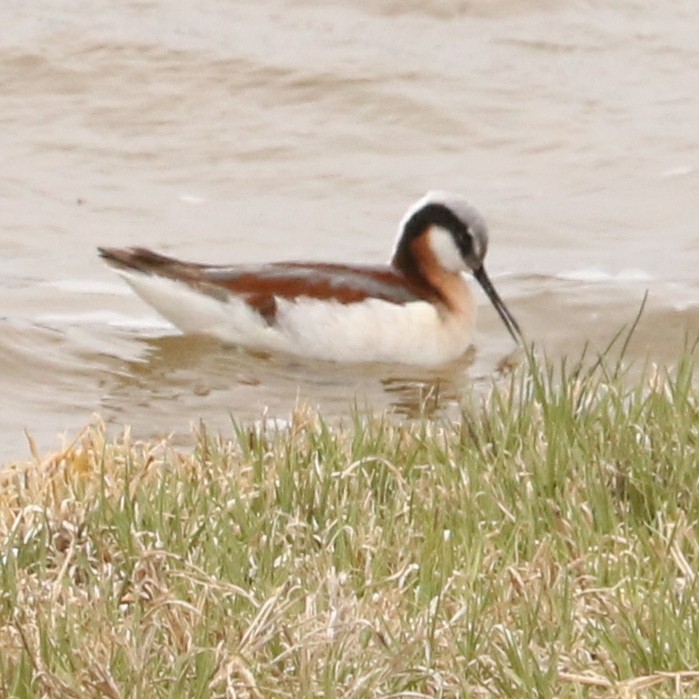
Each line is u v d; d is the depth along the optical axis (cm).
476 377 1452
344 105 2105
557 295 1617
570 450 891
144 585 753
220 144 2014
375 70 2164
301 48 2219
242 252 1753
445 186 1931
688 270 1688
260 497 864
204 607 729
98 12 2291
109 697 652
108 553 796
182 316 1508
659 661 680
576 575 769
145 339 1513
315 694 662
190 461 938
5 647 695
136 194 1891
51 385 1380
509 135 2056
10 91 2105
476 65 2211
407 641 687
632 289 1623
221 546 791
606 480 868
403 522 831
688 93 2161
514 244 1792
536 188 1934
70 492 876
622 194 1914
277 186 1931
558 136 2048
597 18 2367
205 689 660
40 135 2016
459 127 2070
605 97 2141
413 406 1350
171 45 2194
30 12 2286
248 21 2308
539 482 870
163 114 2070
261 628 695
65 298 1614
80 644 695
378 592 748
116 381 1401
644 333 1523
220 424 1296
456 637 699
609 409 995
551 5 2362
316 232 1809
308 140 2031
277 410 1339
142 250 1516
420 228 1526
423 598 747
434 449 925
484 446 920
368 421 1001
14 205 1841
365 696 655
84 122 2048
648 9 2364
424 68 2186
